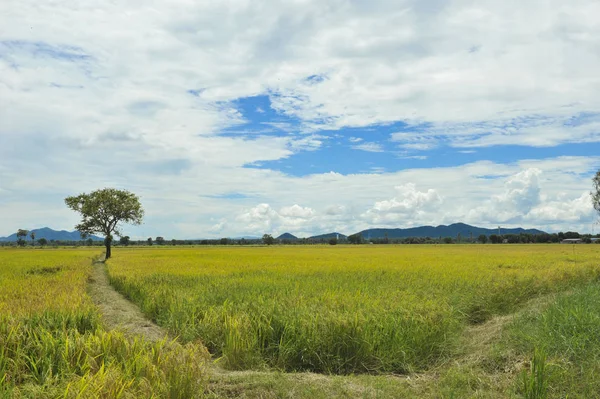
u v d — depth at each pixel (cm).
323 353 891
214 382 737
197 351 767
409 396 708
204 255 5259
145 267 3000
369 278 2061
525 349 828
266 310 1072
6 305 1222
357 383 768
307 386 731
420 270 2589
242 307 1162
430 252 5931
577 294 1180
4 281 2075
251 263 3459
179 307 1234
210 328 1038
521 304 1380
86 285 2227
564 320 875
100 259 5628
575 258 3972
